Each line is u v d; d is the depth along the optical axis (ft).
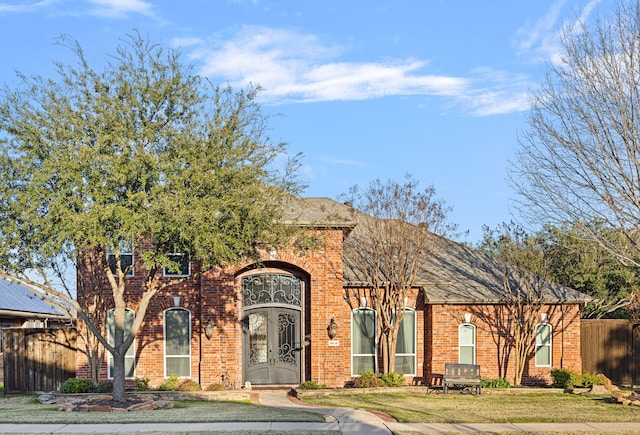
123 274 69.05
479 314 86.07
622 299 116.37
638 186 65.05
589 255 114.32
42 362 82.43
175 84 62.69
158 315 82.64
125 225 54.95
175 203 56.49
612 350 89.20
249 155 64.23
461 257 98.07
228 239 60.13
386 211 85.25
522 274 88.94
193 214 56.49
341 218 81.87
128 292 82.17
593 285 115.44
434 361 84.23
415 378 85.97
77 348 81.30
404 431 49.75
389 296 83.92
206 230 58.23
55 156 57.62
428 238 88.53
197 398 72.95
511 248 90.63
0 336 107.96
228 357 80.94
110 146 60.08
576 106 67.67
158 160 59.72
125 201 57.47
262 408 62.80
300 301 85.05
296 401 70.08
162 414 57.62
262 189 65.77
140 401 65.46
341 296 82.84
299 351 84.53
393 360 82.99
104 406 62.03
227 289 81.92
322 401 69.97
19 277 64.39
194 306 83.05
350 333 83.61
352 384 82.58
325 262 82.99
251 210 61.72
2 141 60.03
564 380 82.33
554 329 86.84
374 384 80.69
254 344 84.38
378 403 68.49
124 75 63.00
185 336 82.99
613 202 66.18
